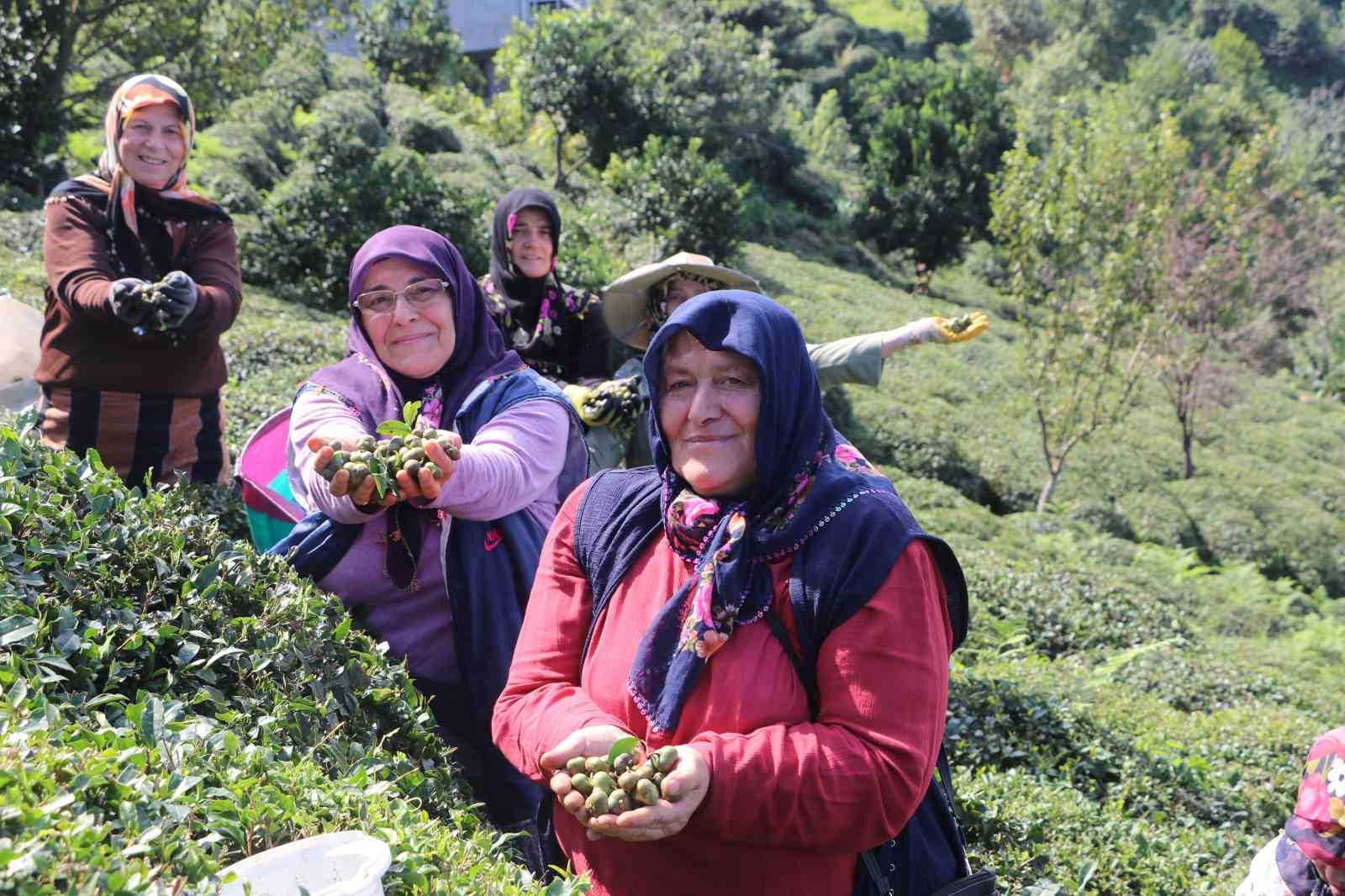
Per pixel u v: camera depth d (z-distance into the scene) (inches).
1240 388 918.4
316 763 80.3
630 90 1037.2
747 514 74.4
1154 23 3122.5
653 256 810.8
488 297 176.2
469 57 1750.7
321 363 385.4
